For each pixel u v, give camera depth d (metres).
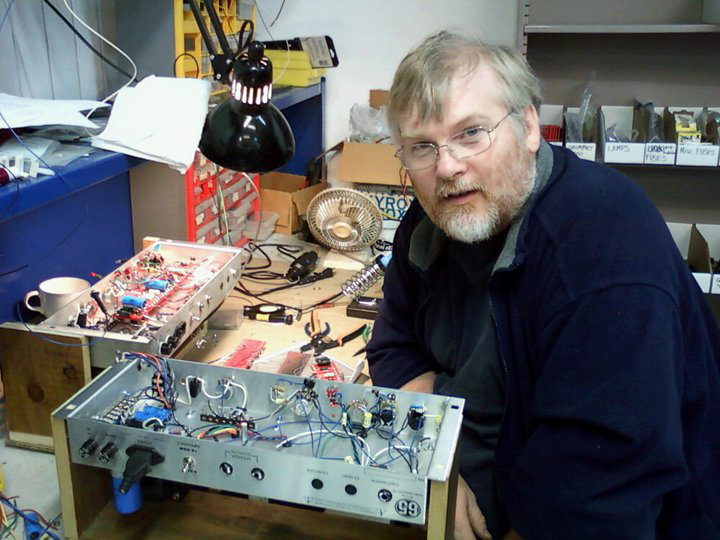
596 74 2.45
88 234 1.83
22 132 1.40
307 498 0.97
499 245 1.25
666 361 1.02
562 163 1.25
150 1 1.85
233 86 1.25
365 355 1.67
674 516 1.19
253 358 1.61
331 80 2.73
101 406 1.12
